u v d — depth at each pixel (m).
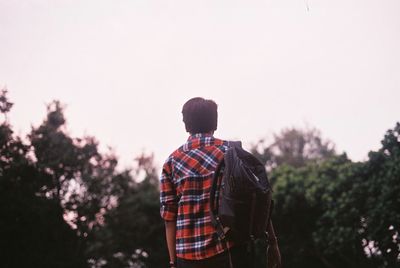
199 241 2.23
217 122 2.50
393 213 17.91
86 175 30.22
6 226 24.94
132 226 32.53
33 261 25.88
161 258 33.75
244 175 2.13
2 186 25.78
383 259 19.36
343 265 26.62
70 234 28.78
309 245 26.30
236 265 2.20
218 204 2.23
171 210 2.38
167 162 2.41
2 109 27.95
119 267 31.91
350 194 20.31
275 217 26.36
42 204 26.86
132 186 34.28
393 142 19.81
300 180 26.41
